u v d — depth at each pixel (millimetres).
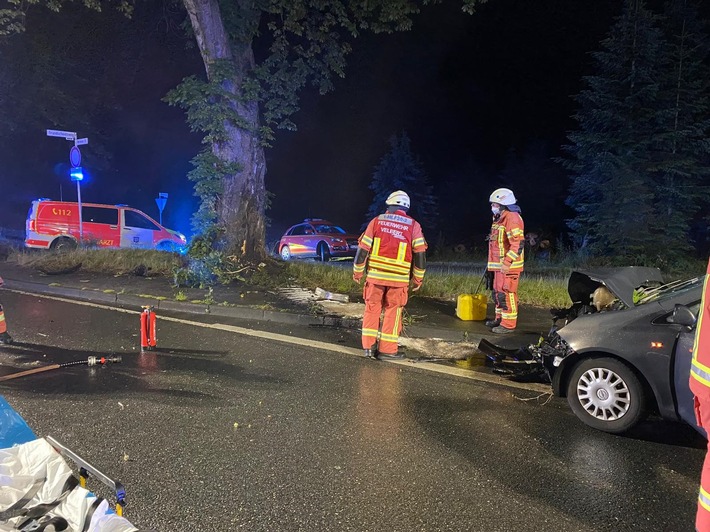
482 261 24719
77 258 14328
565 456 4309
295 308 9555
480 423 4934
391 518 3443
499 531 3324
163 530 3287
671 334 4434
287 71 12875
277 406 5262
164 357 6871
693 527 3402
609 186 19656
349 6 12852
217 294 10820
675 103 19969
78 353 6996
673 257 19750
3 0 18812
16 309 9789
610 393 4719
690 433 4766
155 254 14422
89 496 2729
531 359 6652
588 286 5844
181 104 12148
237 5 12203
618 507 3604
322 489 3770
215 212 12414
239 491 3732
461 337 7891
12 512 2670
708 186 20531
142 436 4555
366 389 5777
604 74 20609
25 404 5199
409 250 6883
